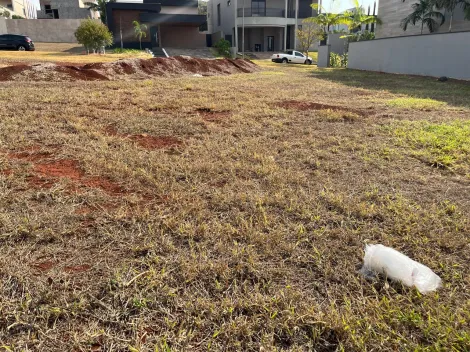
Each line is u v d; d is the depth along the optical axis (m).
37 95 6.50
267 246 2.01
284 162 3.46
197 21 29.16
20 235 2.04
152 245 1.98
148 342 1.40
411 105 6.84
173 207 2.47
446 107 6.67
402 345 1.41
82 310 1.53
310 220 2.34
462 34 12.91
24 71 9.55
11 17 33.75
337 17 25.02
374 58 18.56
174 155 3.53
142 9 28.09
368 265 1.86
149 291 1.66
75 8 37.50
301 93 8.59
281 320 1.51
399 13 23.48
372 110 6.39
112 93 7.33
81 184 2.76
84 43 21.48
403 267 1.79
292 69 19.44
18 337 1.40
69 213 2.29
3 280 1.67
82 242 2.02
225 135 4.34
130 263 1.85
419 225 2.27
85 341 1.38
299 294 1.66
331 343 1.43
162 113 5.53
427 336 1.45
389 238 2.13
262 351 1.36
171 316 1.53
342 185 2.93
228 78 12.43
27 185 2.68
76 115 4.97
